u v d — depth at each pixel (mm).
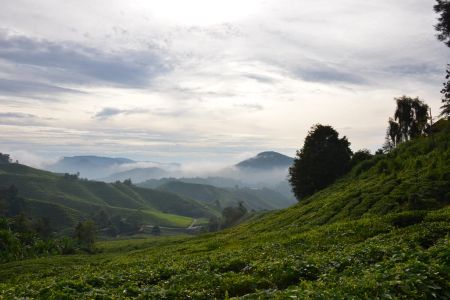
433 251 20297
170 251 51969
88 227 138000
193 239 73125
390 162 65688
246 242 45469
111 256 65750
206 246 49656
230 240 52125
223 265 27828
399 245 24547
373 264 21266
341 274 20062
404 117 91875
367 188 55844
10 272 55344
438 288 15820
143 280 25922
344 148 91562
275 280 22000
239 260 28453
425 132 87875
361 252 24188
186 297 20297
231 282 22031
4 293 23312
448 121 80562
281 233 46000
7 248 92875
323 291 16188
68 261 63375
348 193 59312
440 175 48219
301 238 36500
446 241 22797
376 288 15977
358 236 32688
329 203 56969
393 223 34500
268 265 24594
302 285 18656
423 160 57625
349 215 45750
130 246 106625
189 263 30500
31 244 111000
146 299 20000
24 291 23469
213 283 22281
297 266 23031
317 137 92125
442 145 59438
